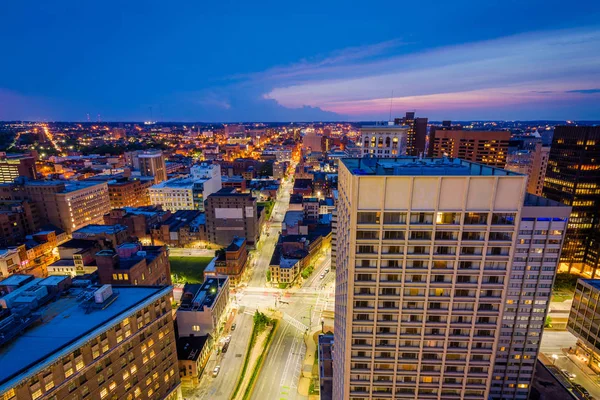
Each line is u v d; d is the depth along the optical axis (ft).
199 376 374.02
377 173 200.23
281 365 404.98
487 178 176.96
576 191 548.31
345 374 217.56
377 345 208.74
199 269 640.17
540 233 293.84
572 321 416.87
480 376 208.74
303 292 571.69
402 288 196.44
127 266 401.49
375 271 194.59
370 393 218.59
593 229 564.71
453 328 202.28
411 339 206.18
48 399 218.38
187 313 411.34
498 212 181.68
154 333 298.15
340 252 258.98
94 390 247.50
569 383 366.84
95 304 273.54
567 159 561.84
